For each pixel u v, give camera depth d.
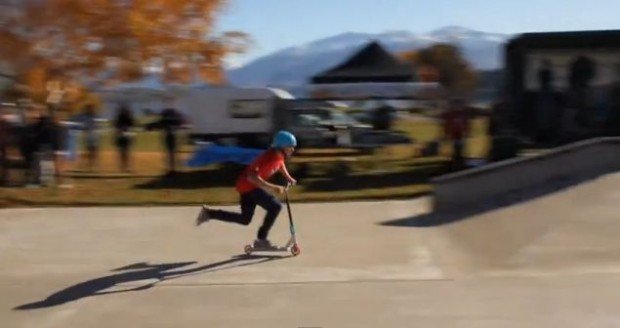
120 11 20.45
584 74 22.11
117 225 13.40
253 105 30.19
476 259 10.13
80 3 19.98
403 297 8.37
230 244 11.52
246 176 10.48
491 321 7.41
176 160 25.19
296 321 7.59
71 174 23.59
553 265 9.66
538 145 22.36
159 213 14.62
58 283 9.37
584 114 22.11
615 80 21.88
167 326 7.54
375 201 15.67
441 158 26.28
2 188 19.61
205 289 8.94
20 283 9.40
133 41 20.88
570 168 14.48
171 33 21.38
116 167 25.66
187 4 21.33
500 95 23.83
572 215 12.28
